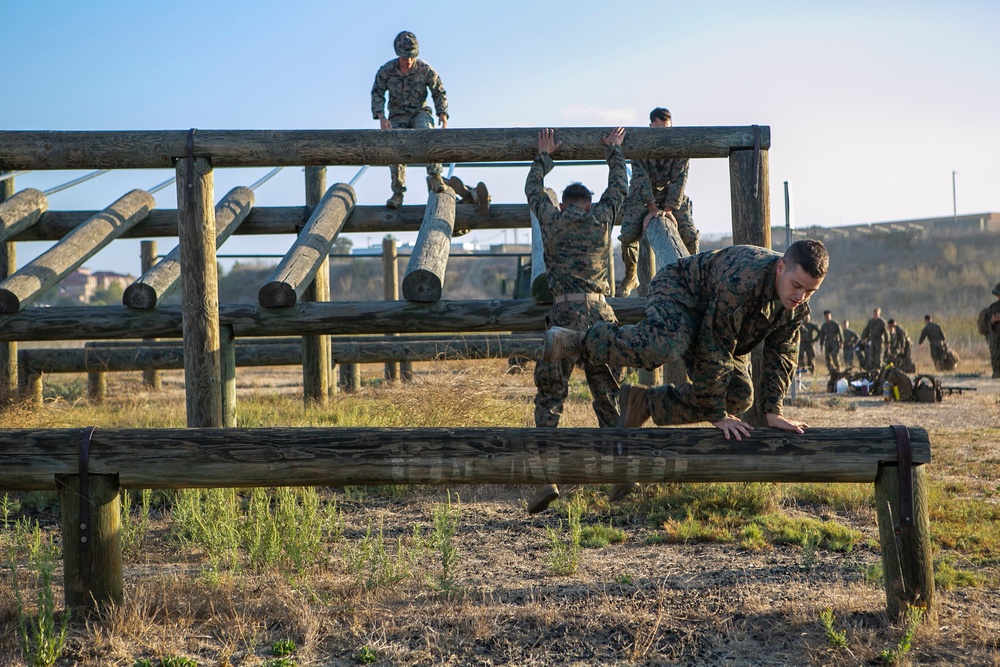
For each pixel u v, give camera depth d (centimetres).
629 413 490
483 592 477
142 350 1351
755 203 654
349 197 1100
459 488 761
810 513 679
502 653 399
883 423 1237
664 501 686
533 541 598
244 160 653
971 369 2492
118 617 419
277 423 1023
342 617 443
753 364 659
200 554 570
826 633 407
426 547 580
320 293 1193
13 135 634
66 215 1113
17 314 865
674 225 779
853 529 625
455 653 399
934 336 2441
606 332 414
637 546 585
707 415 432
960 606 452
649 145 641
